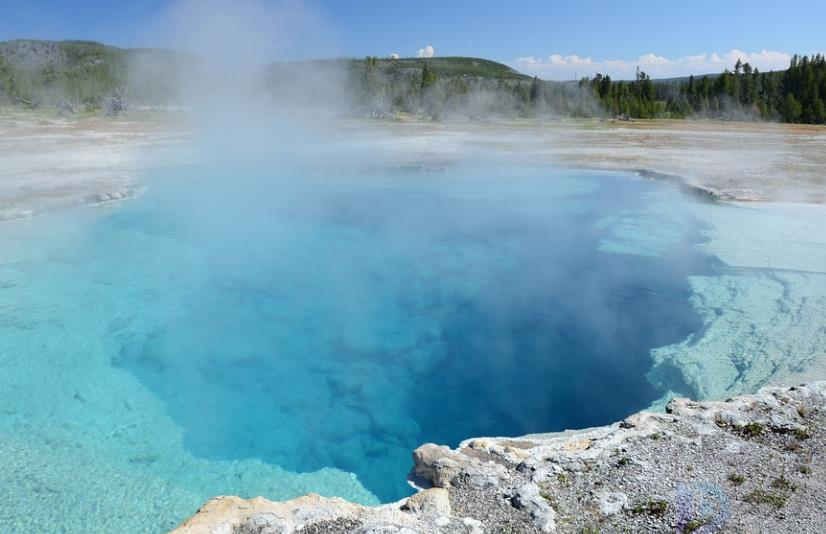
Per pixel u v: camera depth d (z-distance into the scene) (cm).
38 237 1350
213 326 1037
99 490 564
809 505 413
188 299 1134
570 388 826
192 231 1521
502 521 412
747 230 1284
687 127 4144
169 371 866
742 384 680
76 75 6147
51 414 712
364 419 774
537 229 1549
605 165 2256
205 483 605
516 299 1147
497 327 1035
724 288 983
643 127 4159
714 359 752
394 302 1152
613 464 472
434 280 1257
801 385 599
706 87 5569
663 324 923
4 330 917
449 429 758
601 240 1394
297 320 1077
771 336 789
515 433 744
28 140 2625
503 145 2939
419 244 1477
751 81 5419
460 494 451
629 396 768
